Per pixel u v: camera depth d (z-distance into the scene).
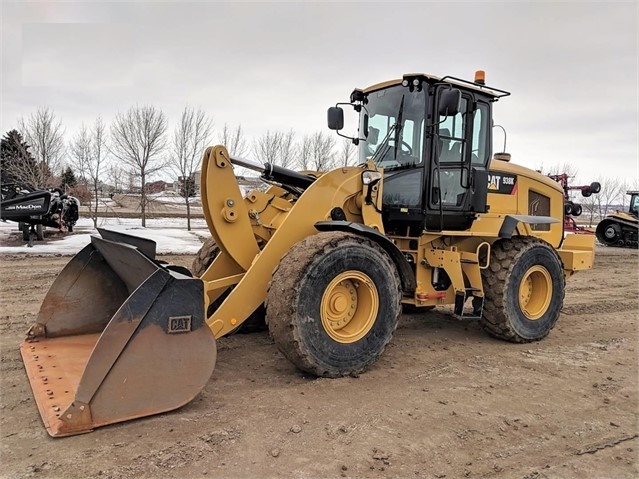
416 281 4.83
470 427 3.09
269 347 4.45
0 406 3.10
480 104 5.05
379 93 5.08
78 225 17.17
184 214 24.33
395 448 2.79
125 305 2.84
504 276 4.91
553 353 4.76
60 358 3.57
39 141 18.19
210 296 4.22
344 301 3.83
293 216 3.96
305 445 2.76
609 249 17.09
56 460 2.50
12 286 6.82
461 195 4.95
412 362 4.30
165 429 2.83
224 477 2.43
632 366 4.42
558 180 18.33
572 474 2.63
